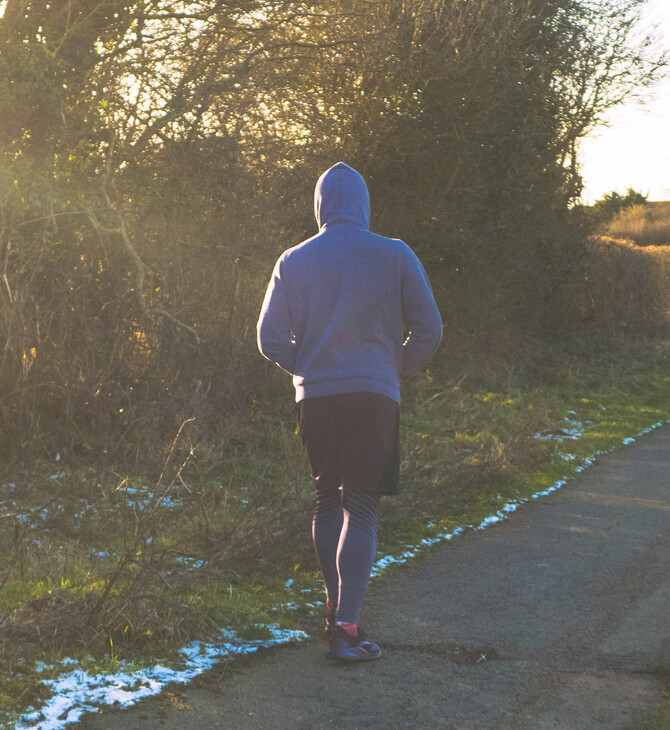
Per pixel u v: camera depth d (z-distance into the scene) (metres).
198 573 3.98
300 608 3.89
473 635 3.63
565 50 13.43
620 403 11.82
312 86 9.72
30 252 6.04
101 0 7.30
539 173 13.15
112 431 6.31
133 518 4.78
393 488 3.33
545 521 5.70
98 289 6.56
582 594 4.20
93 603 3.35
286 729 2.72
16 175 6.25
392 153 10.87
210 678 3.07
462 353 12.56
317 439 3.29
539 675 3.21
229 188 7.89
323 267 3.27
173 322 6.85
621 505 6.17
